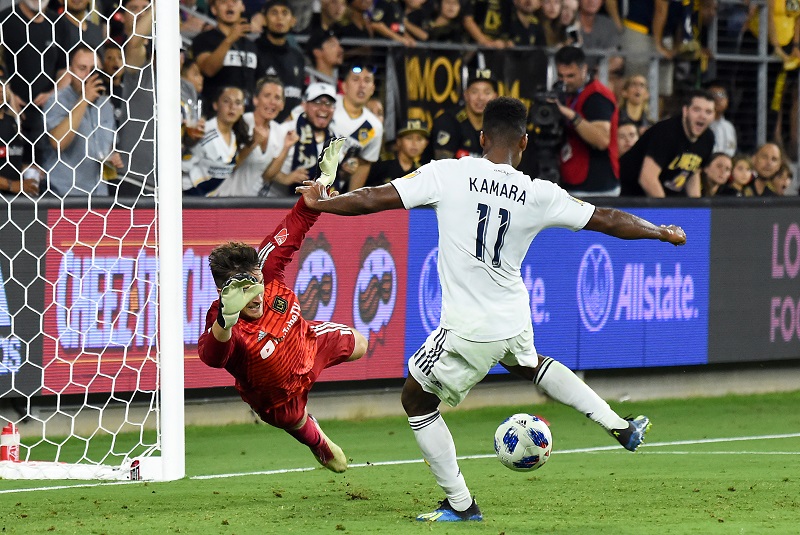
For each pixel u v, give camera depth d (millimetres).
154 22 13977
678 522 10625
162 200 13742
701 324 21766
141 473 14070
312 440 11516
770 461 15773
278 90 19188
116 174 18094
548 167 20797
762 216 22156
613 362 21047
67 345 16734
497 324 9812
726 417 20312
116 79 18109
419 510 11461
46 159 17812
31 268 16453
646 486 13266
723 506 11672
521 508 11555
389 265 19344
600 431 18938
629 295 21109
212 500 12352
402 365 19562
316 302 18688
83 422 17312
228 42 18812
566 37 22219
